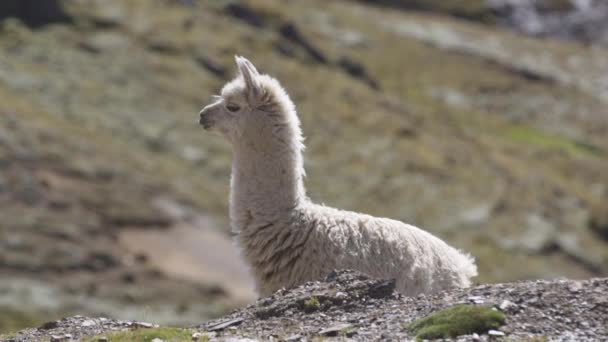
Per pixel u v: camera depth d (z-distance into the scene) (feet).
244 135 165.37
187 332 129.59
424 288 153.38
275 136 164.66
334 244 153.28
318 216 157.38
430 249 157.69
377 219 158.20
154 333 128.36
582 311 120.67
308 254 154.61
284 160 163.94
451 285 157.07
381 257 152.76
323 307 133.59
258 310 135.64
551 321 119.14
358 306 132.87
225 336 127.24
